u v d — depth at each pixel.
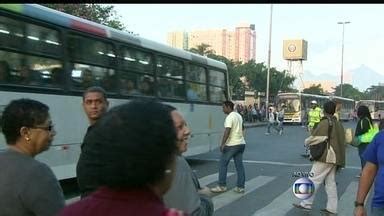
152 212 1.63
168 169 1.74
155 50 12.34
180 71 13.79
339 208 9.13
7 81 7.83
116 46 10.66
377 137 4.33
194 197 3.34
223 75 16.92
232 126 10.34
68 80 9.17
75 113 9.35
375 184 4.27
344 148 8.39
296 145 23.31
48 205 2.85
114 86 10.54
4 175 2.86
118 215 1.62
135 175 1.62
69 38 9.25
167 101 12.93
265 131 36.03
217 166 15.02
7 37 7.88
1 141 7.23
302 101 50.91
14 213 2.81
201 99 15.21
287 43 89.12
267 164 15.48
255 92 67.06
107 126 1.66
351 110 71.69
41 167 2.95
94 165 1.65
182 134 3.28
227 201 9.48
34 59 8.41
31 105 3.10
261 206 9.07
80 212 1.64
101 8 31.05
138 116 1.67
